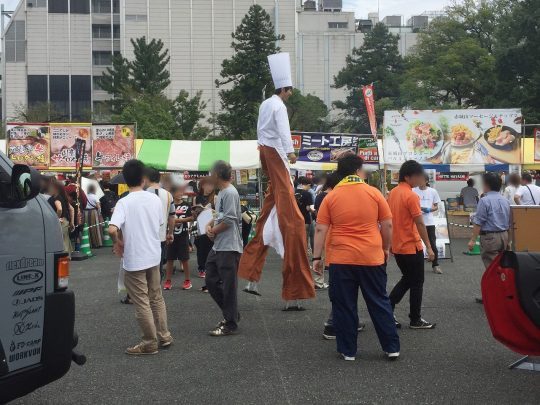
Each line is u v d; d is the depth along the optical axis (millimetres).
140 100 53562
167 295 10414
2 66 96625
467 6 62250
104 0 97000
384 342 6430
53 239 4555
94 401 5332
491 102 47188
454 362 6398
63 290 4609
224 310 7617
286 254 8164
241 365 6340
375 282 6434
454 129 20062
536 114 44344
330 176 8273
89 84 96750
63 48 96500
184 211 10961
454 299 9859
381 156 21750
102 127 19938
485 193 9359
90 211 18469
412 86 63719
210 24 97188
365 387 5617
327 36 102500
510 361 6430
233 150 20484
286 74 8078
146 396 5441
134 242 6652
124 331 7871
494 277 5871
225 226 7512
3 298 4113
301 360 6504
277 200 8094
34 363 4367
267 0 98125
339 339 6480
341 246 6402
